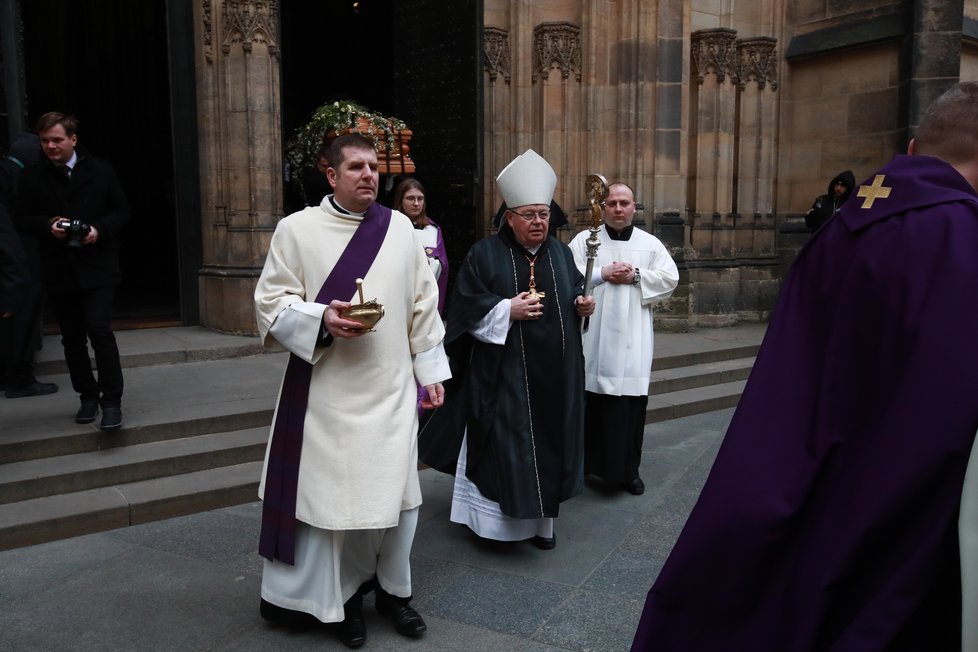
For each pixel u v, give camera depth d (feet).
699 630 5.22
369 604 10.85
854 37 33.09
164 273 40.27
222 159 23.40
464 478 12.91
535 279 12.62
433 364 10.09
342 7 44.09
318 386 9.35
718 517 5.11
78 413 15.23
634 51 28.99
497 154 29.55
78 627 9.99
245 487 14.46
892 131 32.60
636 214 29.43
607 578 11.68
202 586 11.18
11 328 16.51
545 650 9.61
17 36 20.04
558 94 29.43
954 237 4.71
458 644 9.73
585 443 15.58
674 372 24.18
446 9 26.40
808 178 35.35
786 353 5.36
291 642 9.72
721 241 32.96
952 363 4.49
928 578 4.49
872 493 4.61
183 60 23.90
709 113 32.37
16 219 14.14
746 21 34.22
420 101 27.81
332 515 9.06
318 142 24.16
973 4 35.17
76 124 14.17
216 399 17.44
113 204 14.61
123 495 13.67
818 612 4.68
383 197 26.89
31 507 13.04
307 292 9.47
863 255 5.00
